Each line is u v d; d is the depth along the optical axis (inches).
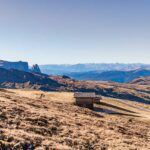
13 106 1551.4
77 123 1617.9
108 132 1572.3
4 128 1094.4
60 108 2423.7
